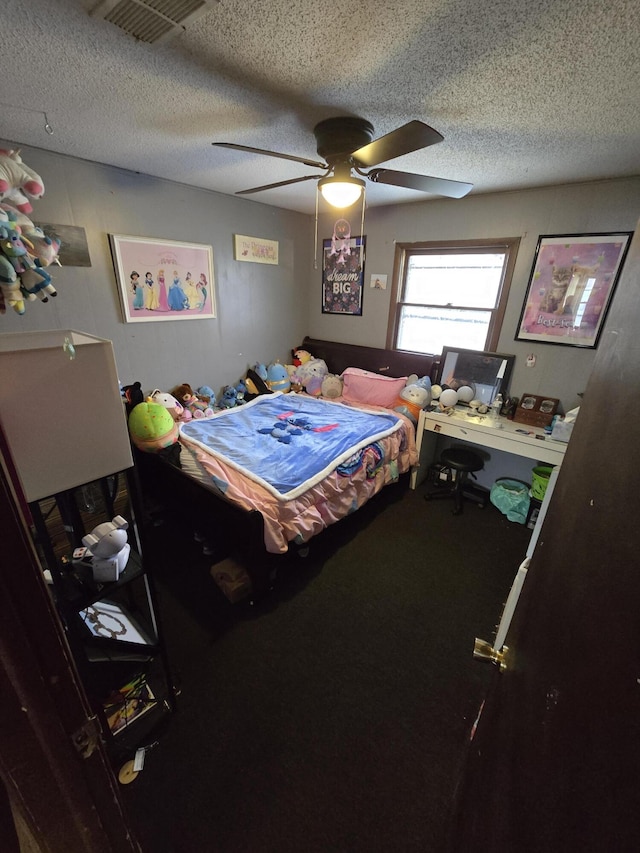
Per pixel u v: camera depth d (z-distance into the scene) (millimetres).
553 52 1104
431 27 1022
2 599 396
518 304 2812
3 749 424
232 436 2611
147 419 2396
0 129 1821
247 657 1712
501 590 2150
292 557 2307
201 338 3256
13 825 492
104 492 1267
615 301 764
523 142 1811
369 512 2883
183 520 2648
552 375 2768
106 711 1296
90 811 521
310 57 1184
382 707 1521
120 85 1371
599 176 2268
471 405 3049
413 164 2197
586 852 357
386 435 2746
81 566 1125
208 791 1253
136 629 1420
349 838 1150
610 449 565
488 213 2803
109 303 2619
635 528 415
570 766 431
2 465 387
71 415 896
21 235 888
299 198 3203
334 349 3932
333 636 1830
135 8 947
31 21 1006
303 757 1349
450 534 2643
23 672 422
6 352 776
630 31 986
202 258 3062
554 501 900
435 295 3283
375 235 3455
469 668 1691
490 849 597
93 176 2354
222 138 1899
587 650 470
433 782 1286
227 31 1056
